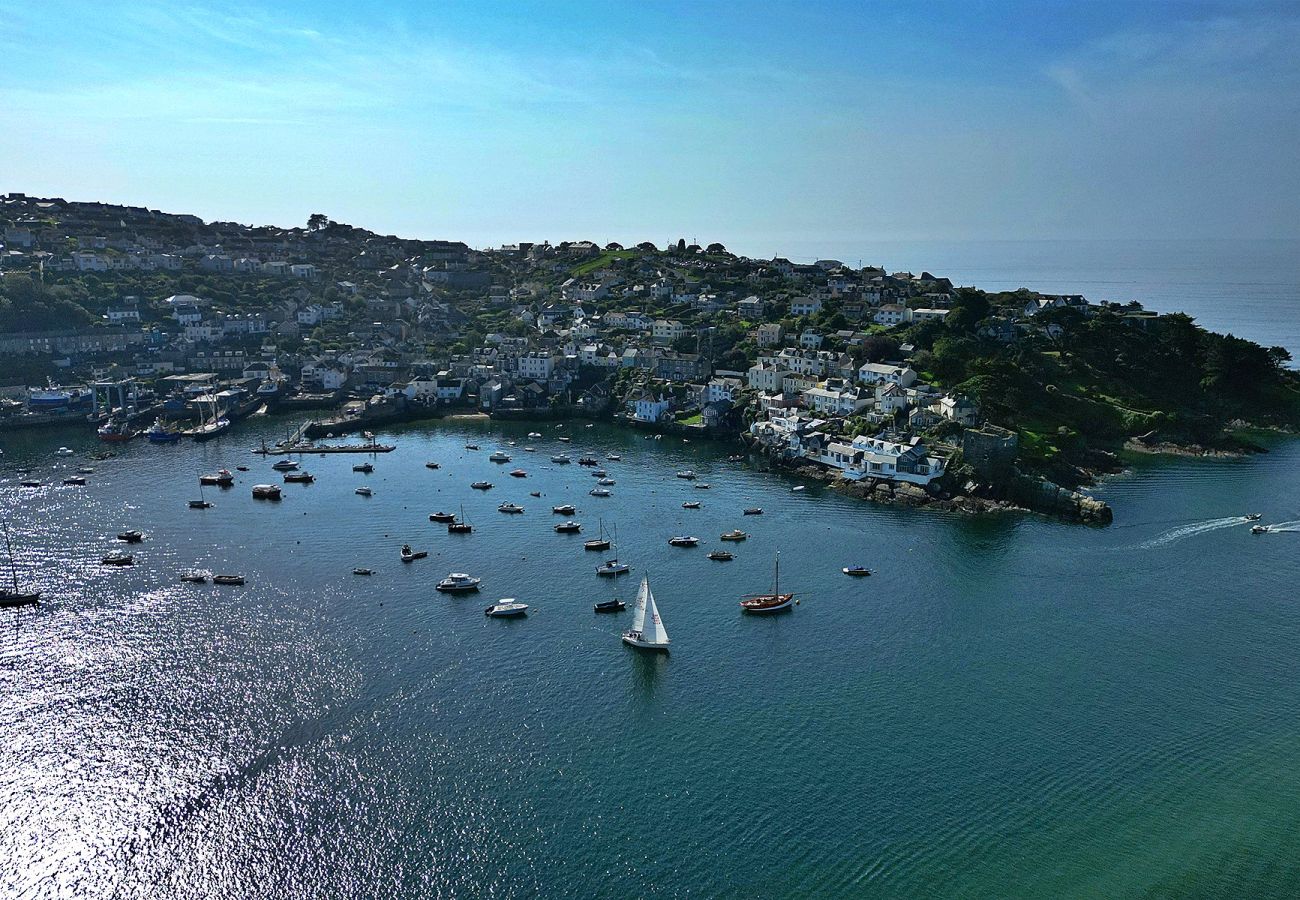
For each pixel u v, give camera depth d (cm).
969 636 14675
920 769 11138
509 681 13088
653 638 14062
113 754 11225
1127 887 9188
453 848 9662
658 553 18450
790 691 12938
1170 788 10781
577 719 12131
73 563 17488
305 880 9219
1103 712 12419
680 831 9962
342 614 15262
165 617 15088
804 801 10500
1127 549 18675
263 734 11669
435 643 14238
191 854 9588
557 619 15200
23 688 12744
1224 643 14412
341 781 10750
